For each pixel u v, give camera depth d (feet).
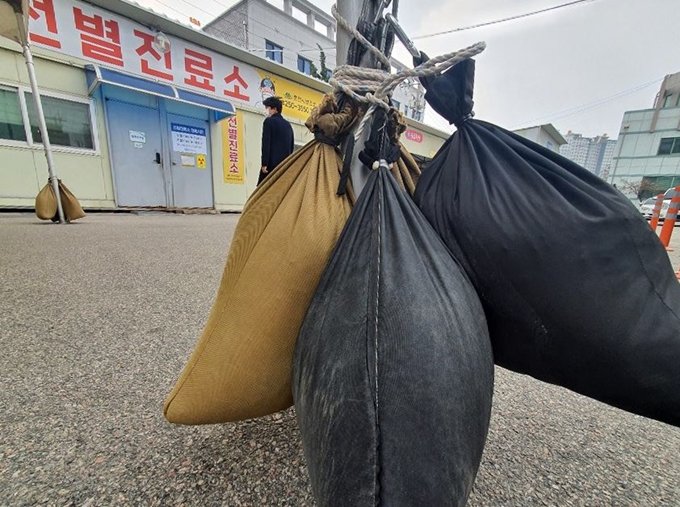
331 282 1.86
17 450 2.73
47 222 16.53
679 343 1.69
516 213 1.89
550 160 2.10
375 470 1.31
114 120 22.31
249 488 2.47
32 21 18.42
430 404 1.41
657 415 1.82
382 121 2.28
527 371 2.16
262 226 2.33
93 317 5.55
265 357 2.25
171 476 2.55
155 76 23.26
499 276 1.91
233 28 48.52
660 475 2.88
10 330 4.96
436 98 2.34
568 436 3.34
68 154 20.68
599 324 1.75
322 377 1.58
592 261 1.77
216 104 25.89
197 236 14.55
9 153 18.76
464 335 1.62
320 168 2.38
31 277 7.59
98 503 2.29
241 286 2.28
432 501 1.30
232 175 28.89
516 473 2.82
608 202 1.87
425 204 2.23
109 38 21.03
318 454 1.49
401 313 1.54
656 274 1.82
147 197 24.52
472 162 2.15
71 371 3.95
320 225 2.16
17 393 3.50
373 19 2.52
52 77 19.49
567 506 2.52
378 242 1.79
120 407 3.33
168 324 5.38
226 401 2.36
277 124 13.78
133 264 9.23
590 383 1.92
